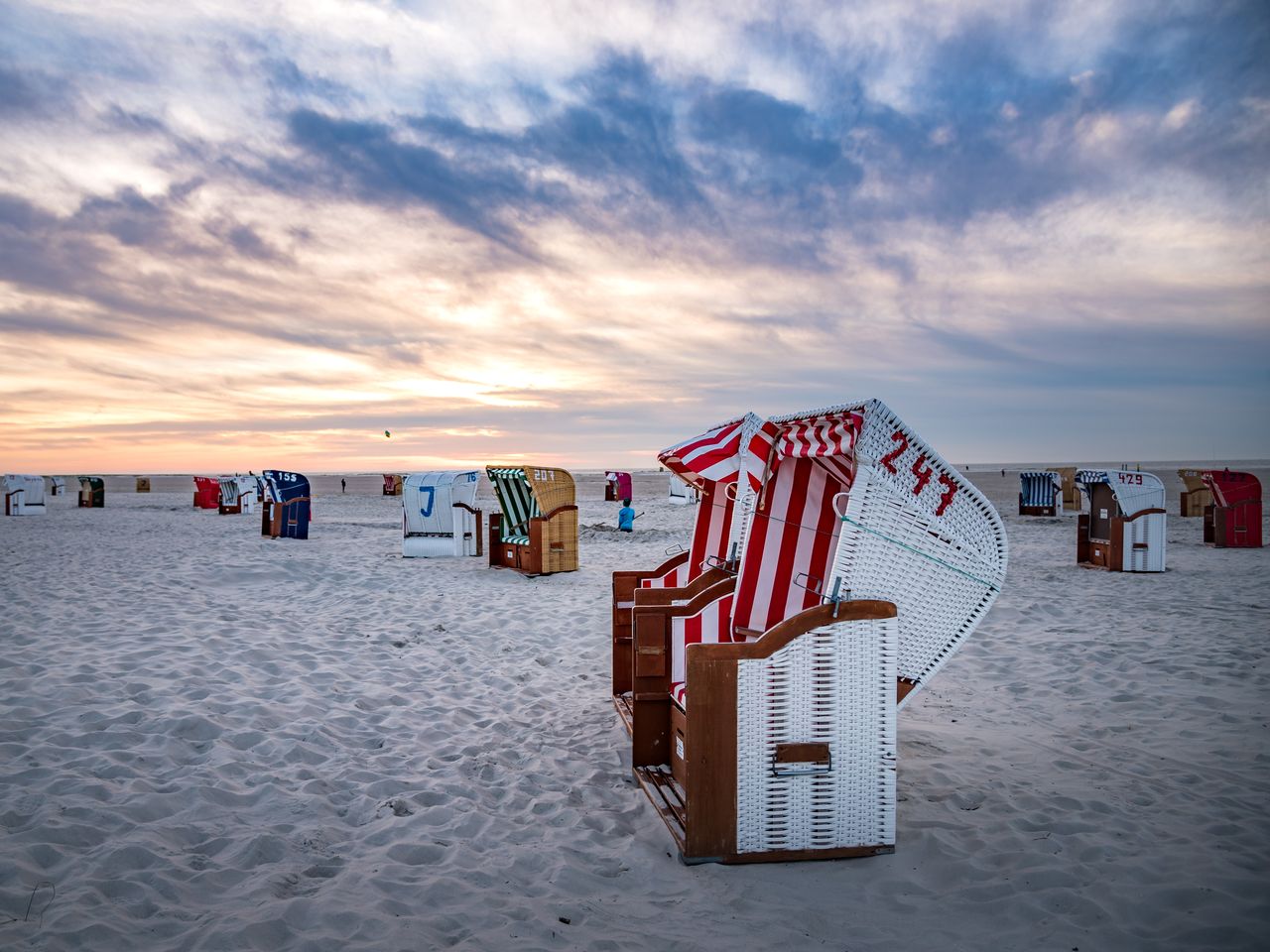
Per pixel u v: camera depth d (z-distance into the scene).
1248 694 6.32
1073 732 5.47
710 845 3.51
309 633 8.31
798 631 3.49
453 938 2.90
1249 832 3.84
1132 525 13.33
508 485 14.02
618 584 5.76
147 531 22.25
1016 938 2.95
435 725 5.57
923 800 4.25
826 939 2.94
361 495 52.84
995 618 9.50
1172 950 2.86
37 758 4.55
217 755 4.74
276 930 2.90
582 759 4.95
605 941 2.89
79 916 2.90
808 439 3.87
